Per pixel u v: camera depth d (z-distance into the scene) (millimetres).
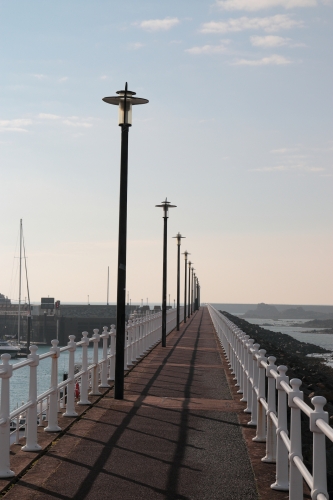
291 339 107500
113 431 10438
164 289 30547
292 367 35281
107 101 14664
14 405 36844
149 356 24562
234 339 18656
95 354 14516
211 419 11625
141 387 15781
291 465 6293
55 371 10320
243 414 12156
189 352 26625
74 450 9094
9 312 156000
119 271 14367
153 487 7410
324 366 57938
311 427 5156
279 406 7461
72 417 11570
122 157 14664
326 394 23484
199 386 16078
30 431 8953
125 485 7465
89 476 7805
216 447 9414
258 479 7754
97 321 147250
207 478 7805
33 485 7410
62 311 170125
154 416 11844
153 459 8672
